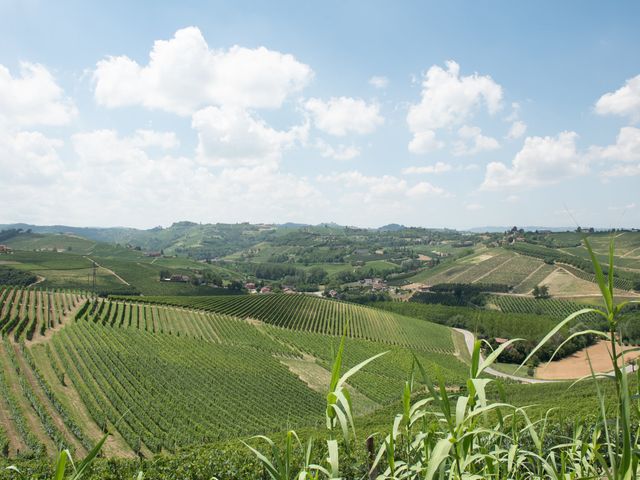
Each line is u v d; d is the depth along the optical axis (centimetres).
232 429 3634
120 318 7238
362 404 4809
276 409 4378
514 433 354
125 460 1622
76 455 2608
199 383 4694
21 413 2994
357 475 512
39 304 7569
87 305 7531
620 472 228
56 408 3259
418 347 8000
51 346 5066
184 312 8444
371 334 8700
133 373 4622
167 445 3006
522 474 366
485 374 5147
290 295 11225
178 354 5594
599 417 315
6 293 7988
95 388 3859
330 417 292
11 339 5144
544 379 4894
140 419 3359
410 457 347
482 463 401
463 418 266
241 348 6588
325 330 8825
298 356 6738
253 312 9194
